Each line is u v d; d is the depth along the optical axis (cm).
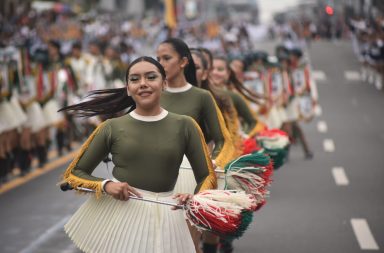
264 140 805
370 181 1293
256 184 580
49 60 1441
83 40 4219
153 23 5891
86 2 7219
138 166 547
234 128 766
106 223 542
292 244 899
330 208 1085
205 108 680
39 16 4231
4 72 1267
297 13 8056
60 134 1593
